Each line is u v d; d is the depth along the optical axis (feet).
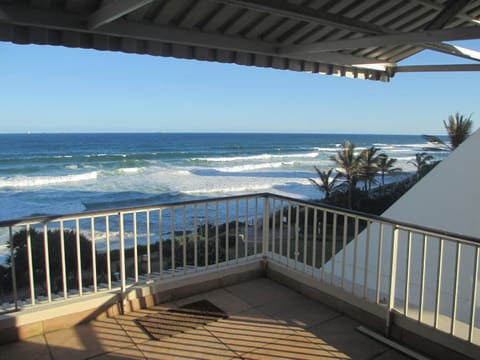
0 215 65.26
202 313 10.00
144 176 99.66
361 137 278.05
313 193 86.69
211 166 118.83
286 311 10.17
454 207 14.28
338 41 10.55
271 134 311.88
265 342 8.59
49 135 252.83
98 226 53.72
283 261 12.05
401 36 9.41
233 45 11.28
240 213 61.52
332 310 10.25
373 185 86.79
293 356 8.02
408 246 8.42
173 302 10.68
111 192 82.17
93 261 9.62
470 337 7.38
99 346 8.35
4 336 8.39
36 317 8.74
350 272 16.26
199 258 35.27
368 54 13.94
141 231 51.49
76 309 9.25
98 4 8.61
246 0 8.05
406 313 8.50
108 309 9.73
